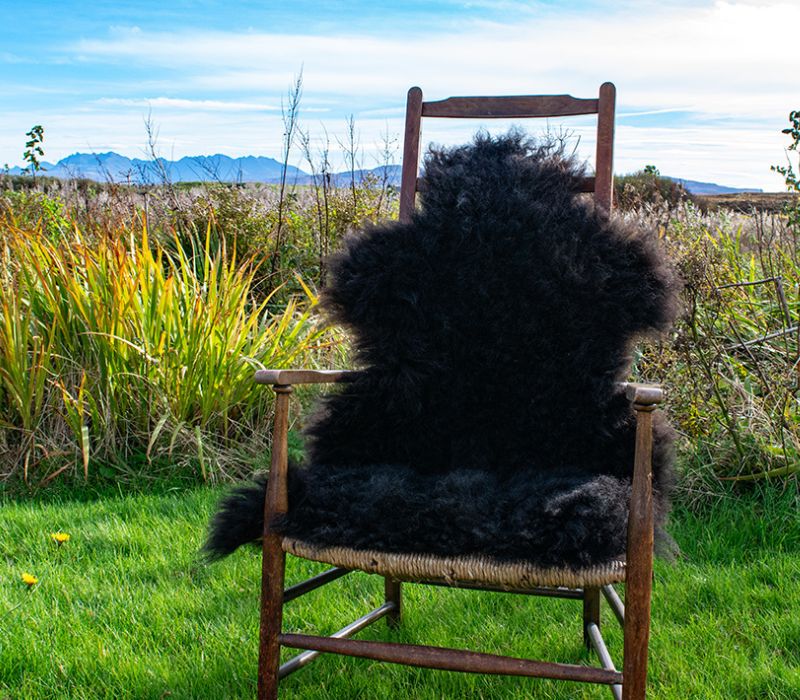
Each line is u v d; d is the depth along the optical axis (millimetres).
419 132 2422
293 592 1821
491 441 2096
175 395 3951
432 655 1647
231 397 4086
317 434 2123
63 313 3967
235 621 2324
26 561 2779
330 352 4621
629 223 2156
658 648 2180
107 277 3979
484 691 2002
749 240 4578
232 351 4070
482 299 2129
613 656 2145
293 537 1719
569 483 1732
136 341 3928
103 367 3908
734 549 2832
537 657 2137
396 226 2221
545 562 1556
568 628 2311
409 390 2105
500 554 1586
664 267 2082
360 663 2125
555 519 1594
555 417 2043
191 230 5824
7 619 2289
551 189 2193
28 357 3939
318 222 6176
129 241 4492
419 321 2143
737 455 3283
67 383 3934
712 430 3369
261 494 1857
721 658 2111
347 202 6168
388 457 2125
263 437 4133
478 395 2117
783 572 2627
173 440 3791
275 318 4641
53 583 2559
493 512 1665
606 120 2262
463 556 1603
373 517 1670
